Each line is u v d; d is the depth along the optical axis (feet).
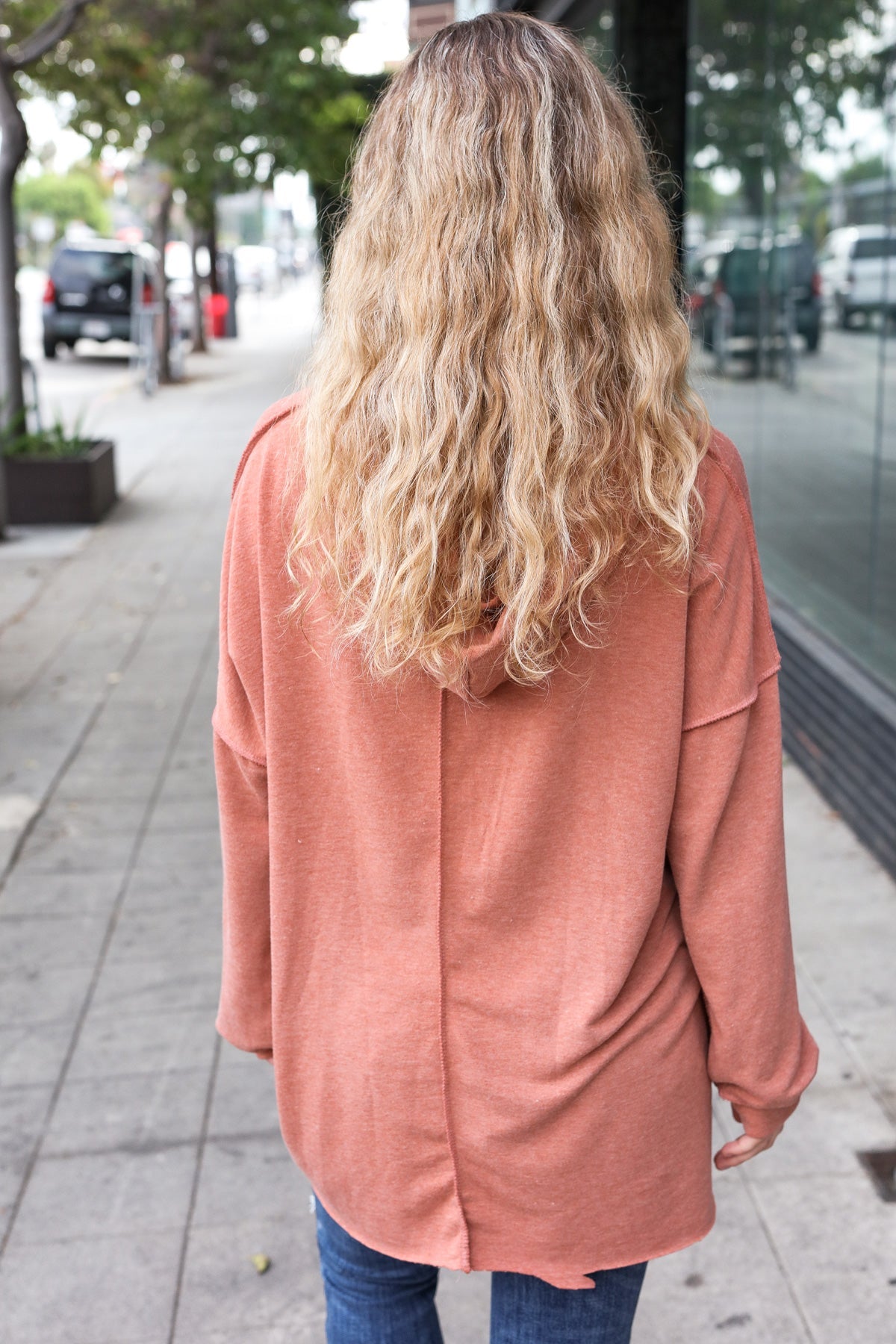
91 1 30.86
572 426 3.33
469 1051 3.86
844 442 15.29
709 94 20.88
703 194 21.59
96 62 44.50
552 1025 3.83
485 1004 3.84
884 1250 7.57
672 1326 7.07
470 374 3.34
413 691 3.69
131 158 60.23
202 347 79.46
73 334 74.28
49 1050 9.97
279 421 3.81
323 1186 4.20
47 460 31.22
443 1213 4.02
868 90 14.42
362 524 3.48
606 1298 4.14
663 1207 4.01
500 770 3.73
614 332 3.45
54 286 74.02
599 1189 3.92
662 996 3.93
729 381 20.98
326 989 4.04
